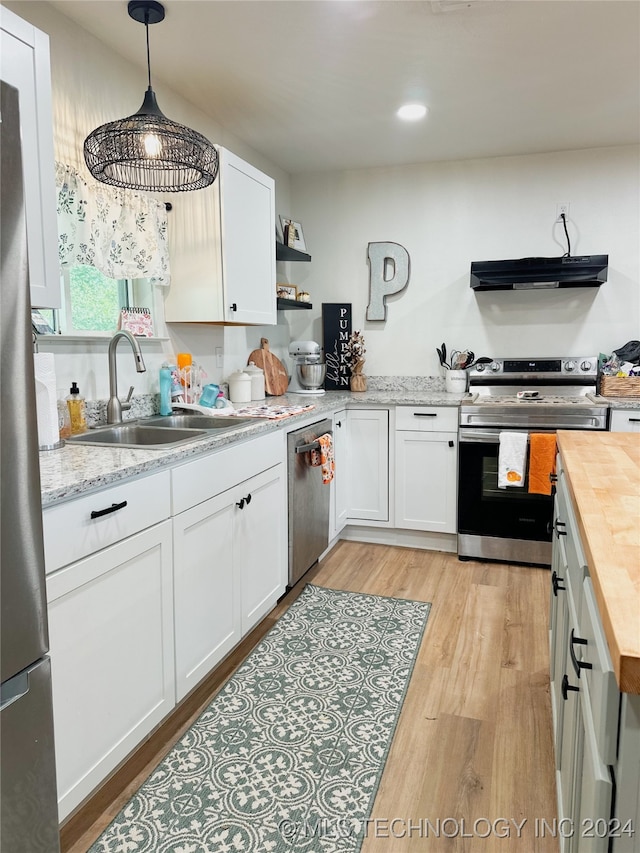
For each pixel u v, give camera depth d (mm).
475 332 3945
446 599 2885
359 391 4059
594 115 3111
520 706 2029
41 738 1094
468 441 3359
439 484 3523
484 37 2312
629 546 980
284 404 3221
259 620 2521
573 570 1286
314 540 3111
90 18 2160
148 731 1762
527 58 2488
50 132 1618
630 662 638
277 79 2664
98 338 2324
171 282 2773
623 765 687
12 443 990
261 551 2502
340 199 4109
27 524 1029
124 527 1607
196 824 1539
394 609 2770
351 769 1736
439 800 1622
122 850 1459
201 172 2225
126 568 1631
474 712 1999
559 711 1552
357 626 2602
